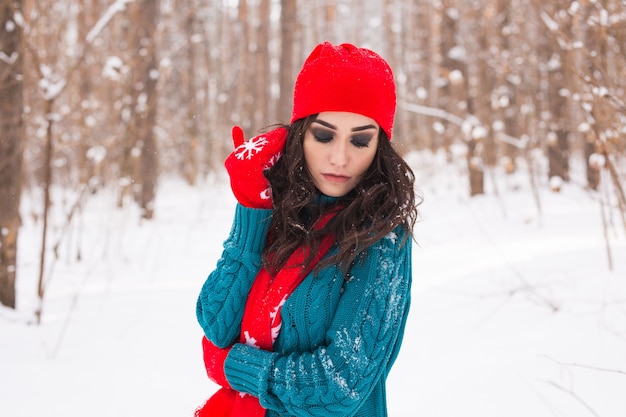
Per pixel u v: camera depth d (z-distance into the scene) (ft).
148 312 14.69
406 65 63.21
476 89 37.40
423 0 55.11
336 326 3.78
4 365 11.00
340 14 102.58
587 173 28.22
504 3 27.73
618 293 12.28
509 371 9.27
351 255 3.83
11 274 14.90
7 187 14.70
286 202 4.07
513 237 21.63
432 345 11.25
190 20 35.78
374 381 3.83
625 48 14.23
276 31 82.94
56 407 9.16
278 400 3.80
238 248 4.25
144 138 31.73
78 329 13.30
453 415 8.35
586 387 8.43
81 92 21.65
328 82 3.95
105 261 22.04
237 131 4.67
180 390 9.82
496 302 13.37
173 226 31.07
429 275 17.21
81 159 21.13
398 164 4.15
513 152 36.83
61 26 18.28
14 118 14.66
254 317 4.06
